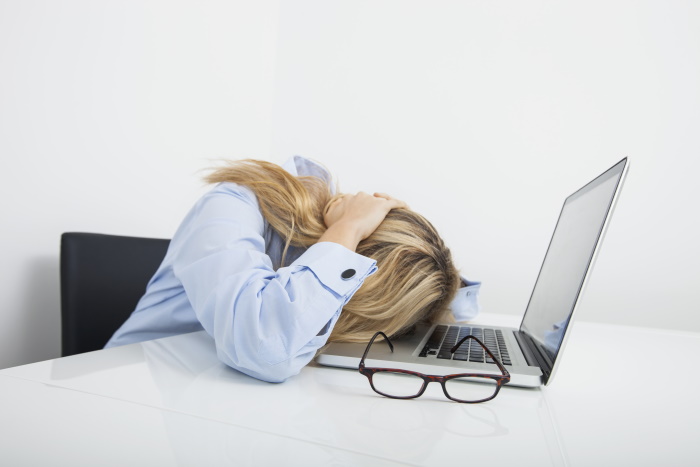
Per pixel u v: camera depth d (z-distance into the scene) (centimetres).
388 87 232
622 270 201
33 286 130
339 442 39
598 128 206
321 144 242
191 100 191
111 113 154
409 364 61
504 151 218
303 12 243
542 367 63
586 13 206
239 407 47
